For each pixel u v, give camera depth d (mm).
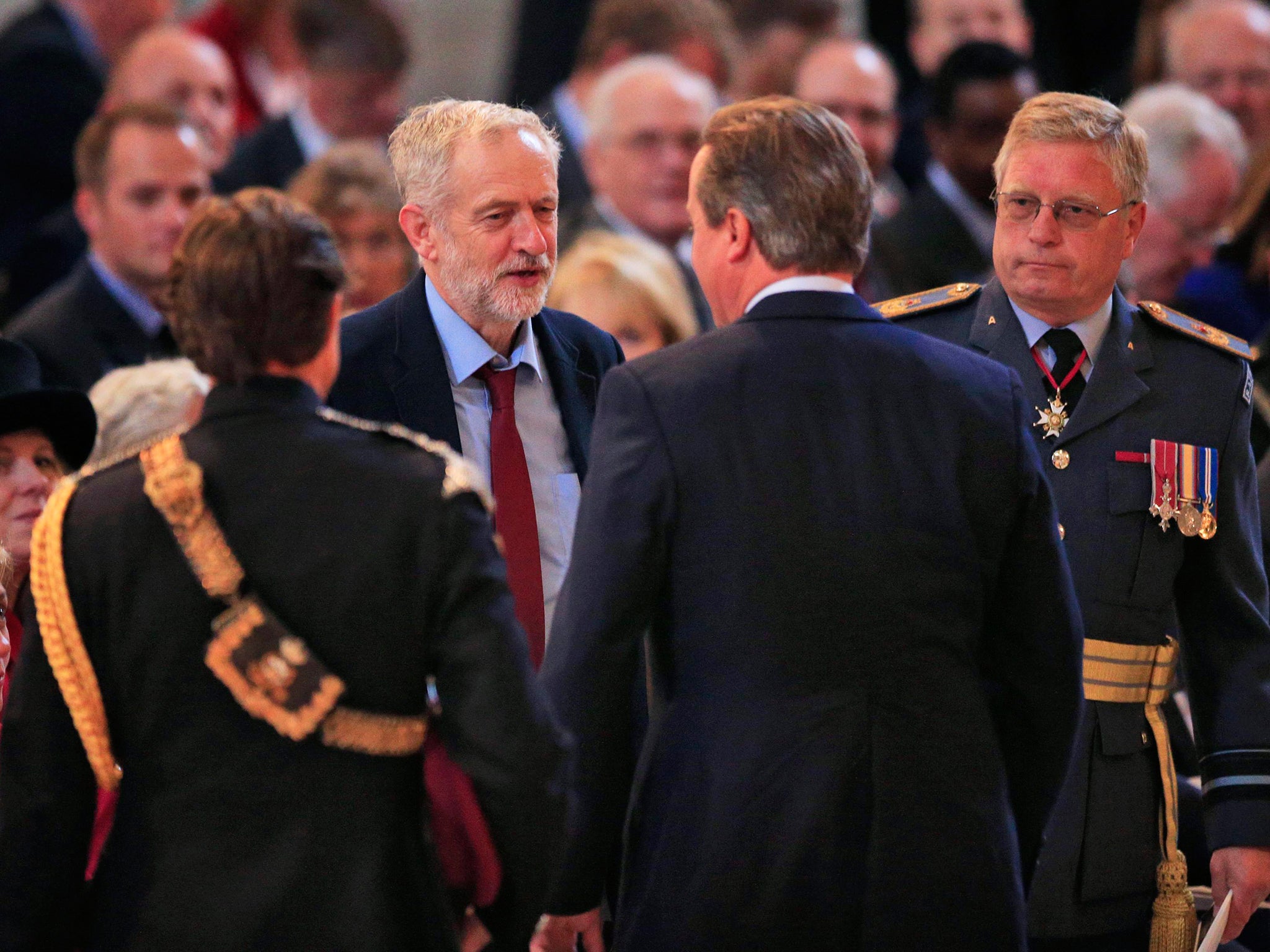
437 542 8672
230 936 8438
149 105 18312
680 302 17078
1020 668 9992
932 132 21047
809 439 9461
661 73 21219
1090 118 11047
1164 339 11664
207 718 8578
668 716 9625
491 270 11375
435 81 36188
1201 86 23719
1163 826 11422
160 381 13953
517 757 8508
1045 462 11312
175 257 8883
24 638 8898
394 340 11773
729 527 9383
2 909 8625
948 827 9391
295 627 8570
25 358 12281
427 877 8828
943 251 20625
